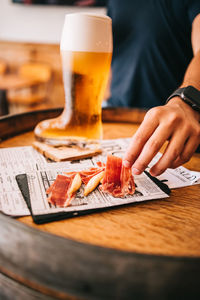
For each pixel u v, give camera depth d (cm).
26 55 394
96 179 56
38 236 32
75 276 31
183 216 49
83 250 30
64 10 366
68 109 74
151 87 137
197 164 73
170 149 50
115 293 31
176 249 40
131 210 50
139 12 128
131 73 136
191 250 40
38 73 369
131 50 135
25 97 336
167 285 30
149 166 68
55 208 47
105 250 30
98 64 66
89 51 64
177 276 29
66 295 32
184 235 43
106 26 65
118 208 50
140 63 133
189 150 52
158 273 29
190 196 56
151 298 30
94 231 43
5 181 56
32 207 47
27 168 63
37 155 72
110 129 102
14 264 34
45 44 384
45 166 64
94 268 30
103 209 49
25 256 33
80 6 358
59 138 76
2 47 397
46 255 32
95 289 31
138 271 30
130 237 42
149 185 58
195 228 45
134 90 138
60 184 53
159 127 49
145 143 50
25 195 50
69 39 64
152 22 126
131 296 30
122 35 136
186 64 136
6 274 36
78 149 74
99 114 76
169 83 138
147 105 142
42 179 57
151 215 49
